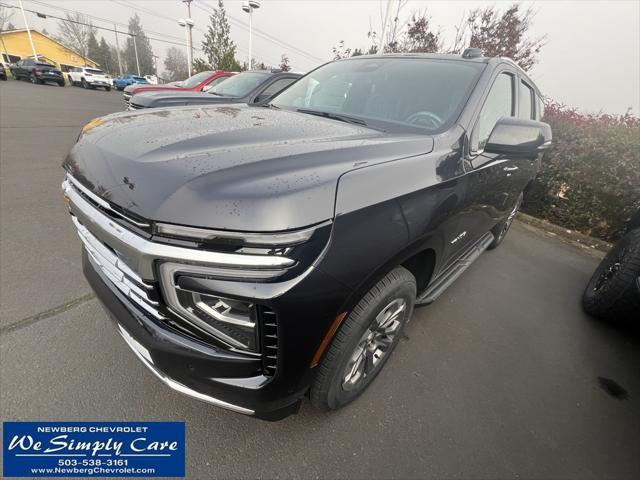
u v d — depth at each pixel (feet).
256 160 3.92
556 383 7.35
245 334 3.86
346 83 8.52
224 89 21.50
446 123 6.51
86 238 4.92
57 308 7.75
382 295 5.06
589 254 14.93
